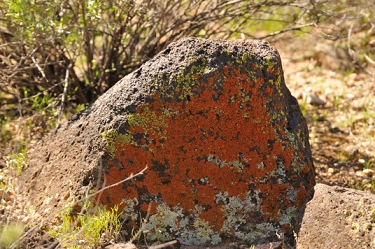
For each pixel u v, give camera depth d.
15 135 2.18
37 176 1.78
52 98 2.23
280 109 1.74
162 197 1.68
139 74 1.74
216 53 1.72
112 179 1.68
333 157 2.27
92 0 2.02
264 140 1.70
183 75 1.70
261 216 1.70
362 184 2.09
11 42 2.18
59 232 1.64
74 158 1.75
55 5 2.06
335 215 1.57
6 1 2.08
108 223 1.68
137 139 1.68
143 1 2.18
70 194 1.70
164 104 1.69
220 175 1.69
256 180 1.69
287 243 1.68
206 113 1.69
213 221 1.69
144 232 1.64
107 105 1.74
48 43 2.17
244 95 1.70
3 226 1.54
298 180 1.71
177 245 1.68
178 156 1.68
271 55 1.75
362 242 1.51
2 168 1.96
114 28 2.24
